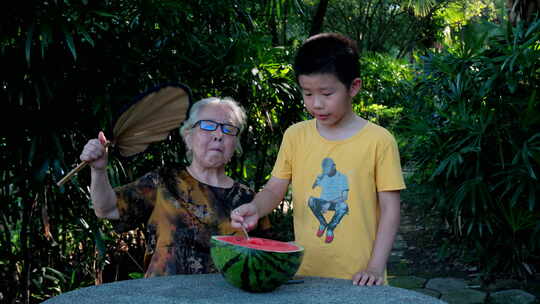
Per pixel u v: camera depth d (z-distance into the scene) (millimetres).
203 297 1237
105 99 2316
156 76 2691
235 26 3355
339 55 1490
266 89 3125
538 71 3531
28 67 2105
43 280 2975
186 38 2729
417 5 11094
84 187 2623
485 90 3531
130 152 1568
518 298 3355
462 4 11758
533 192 3287
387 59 7918
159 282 1380
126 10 2705
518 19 4070
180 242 1745
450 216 4094
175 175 1824
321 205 1679
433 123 4168
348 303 1181
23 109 2377
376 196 1681
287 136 1807
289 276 1274
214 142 1766
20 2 2143
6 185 2523
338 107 1530
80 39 2365
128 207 1741
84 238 2836
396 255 4539
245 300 1209
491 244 3838
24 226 2570
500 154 3428
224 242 1278
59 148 2285
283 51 3500
